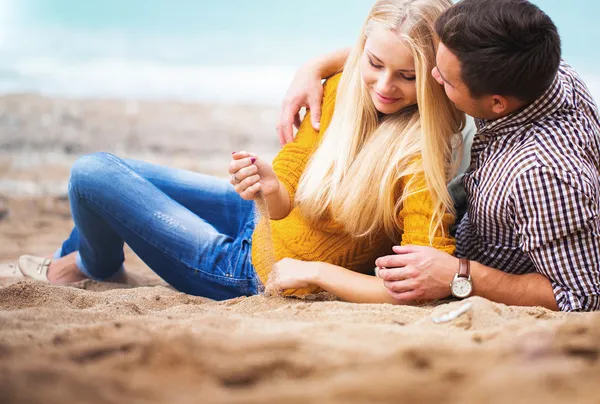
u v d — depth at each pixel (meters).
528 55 2.19
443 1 2.46
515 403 1.31
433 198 2.49
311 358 1.58
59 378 1.36
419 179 2.50
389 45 2.43
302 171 2.85
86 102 10.66
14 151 7.88
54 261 3.44
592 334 1.72
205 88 13.66
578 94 2.50
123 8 21.05
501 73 2.21
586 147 2.33
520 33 2.19
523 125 2.37
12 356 1.57
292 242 2.77
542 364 1.51
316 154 2.71
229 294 2.92
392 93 2.51
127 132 8.86
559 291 2.35
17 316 2.01
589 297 2.30
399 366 1.51
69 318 2.04
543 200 2.27
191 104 11.12
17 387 1.32
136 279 3.57
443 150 2.51
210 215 3.23
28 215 5.71
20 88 12.59
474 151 2.52
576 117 2.36
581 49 15.55
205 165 7.43
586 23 16.73
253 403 1.30
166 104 10.98
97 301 2.58
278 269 2.60
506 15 2.19
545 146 2.29
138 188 2.93
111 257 3.30
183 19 21.12
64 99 10.77
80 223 3.09
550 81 2.27
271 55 18.00
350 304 2.33
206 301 2.68
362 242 2.73
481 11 2.22
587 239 2.29
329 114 2.90
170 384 1.43
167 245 2.91
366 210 2.58
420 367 1.52
